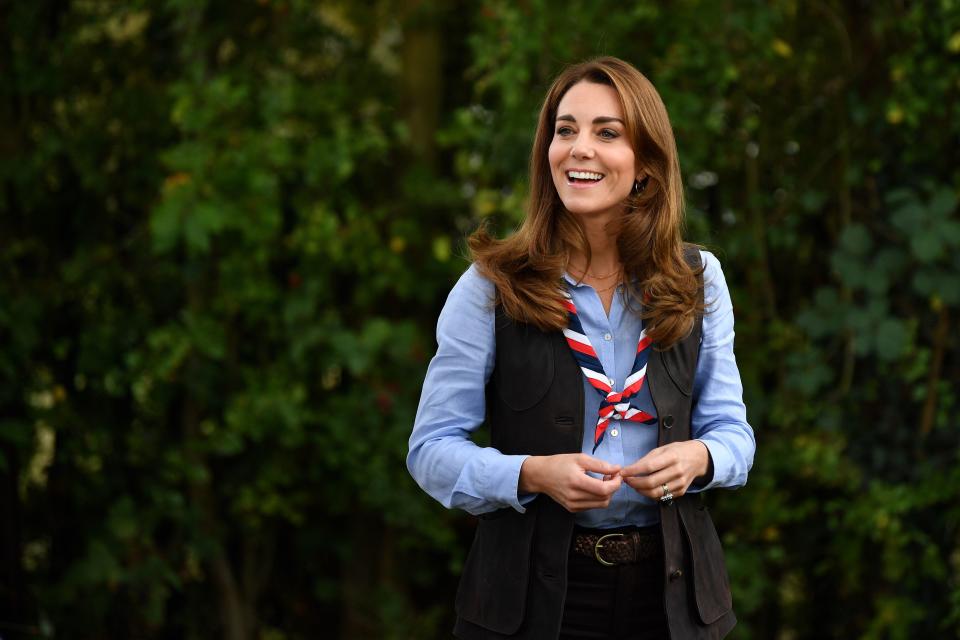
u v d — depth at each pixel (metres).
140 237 12.03
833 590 11.99
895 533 11.13
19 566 12.13
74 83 12.09
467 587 5.64
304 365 11.67
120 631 12.05
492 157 11.38
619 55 11.07
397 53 12.34
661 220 5.54
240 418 11.51
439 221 12.20
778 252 11.88
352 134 11.56
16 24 11.73
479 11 11.53
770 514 11.37
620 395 5.36
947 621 10.92
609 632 5.39
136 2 11.67
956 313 10.99
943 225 10.41
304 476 12.17
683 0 10.96
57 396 12.10
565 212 5.61
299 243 11.60
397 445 11.58
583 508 4.98
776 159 11.53
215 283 11.79
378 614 12.31
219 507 12.29
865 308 10.84
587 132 5.41
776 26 11.20
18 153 12.02
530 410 5.36
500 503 5.25
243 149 11.14
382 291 12.11
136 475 12.16
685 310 5.43
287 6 11.66
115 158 12.16
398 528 12.38
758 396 11.41
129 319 12.02
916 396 11.08
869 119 11.01
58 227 12.36
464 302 5.57
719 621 5.53
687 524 5.41
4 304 11.67
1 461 11.39
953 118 10.62
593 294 5.50
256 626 12.55
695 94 11.03
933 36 10.48
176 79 11.97
